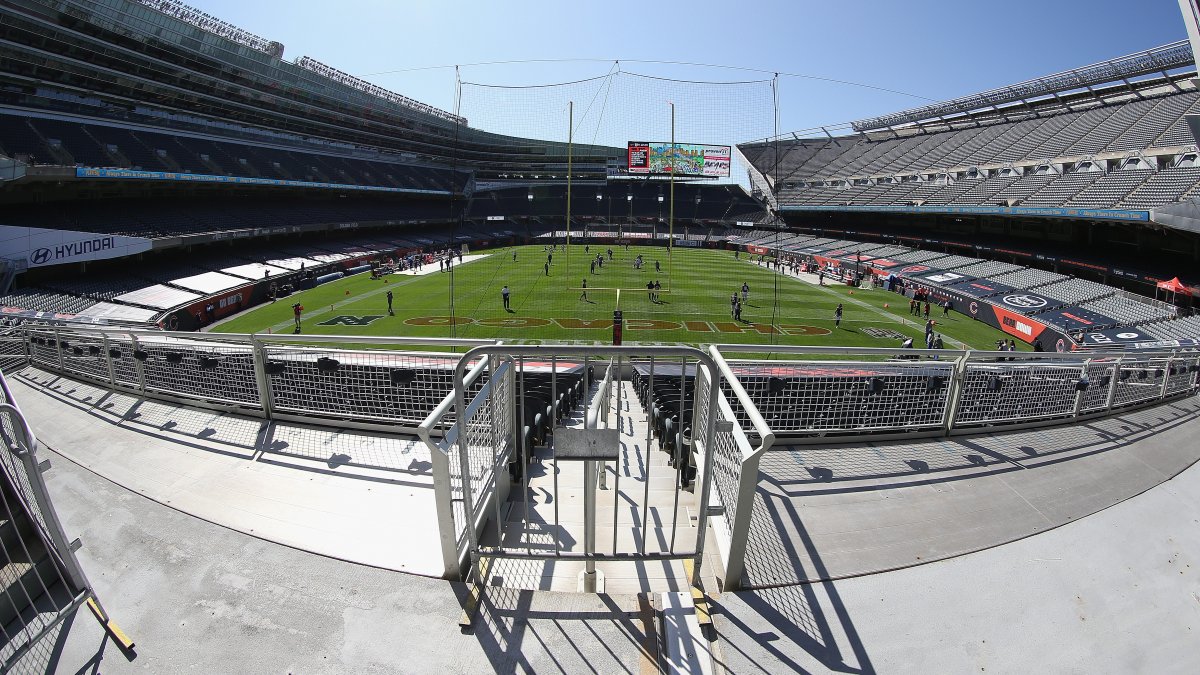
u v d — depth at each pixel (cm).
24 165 2667
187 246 3562
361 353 611
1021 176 4219
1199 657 303
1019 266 3478
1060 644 309
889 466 521
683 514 432
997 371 644
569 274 4078
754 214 7488
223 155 4541
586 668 286
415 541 388
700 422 434
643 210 7869
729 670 288
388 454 521
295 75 4797
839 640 308
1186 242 3008
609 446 317
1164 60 3709
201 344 654
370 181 5869
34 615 307
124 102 4106
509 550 353
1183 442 581
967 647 306
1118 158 3578
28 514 337
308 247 4525
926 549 390
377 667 287
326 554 372
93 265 2958
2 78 3291
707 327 2530
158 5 3831
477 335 2300
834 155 7006
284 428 578
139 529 396
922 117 5981
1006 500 457
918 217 5200
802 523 421
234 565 360
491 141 7412
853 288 3781
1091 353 673
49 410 617
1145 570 370
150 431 564
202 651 296
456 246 5812
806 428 582
